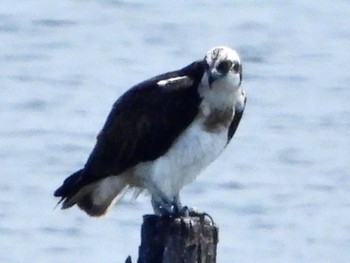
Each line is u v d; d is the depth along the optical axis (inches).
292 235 847.7
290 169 968.9
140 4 1582.2
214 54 476.4
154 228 424.5
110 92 1210.0
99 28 1496.1
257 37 1455.5
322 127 1091.9
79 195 491.5
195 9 1582.2
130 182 491.8
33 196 924.6
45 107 1149.7
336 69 1301.7
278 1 1599.4
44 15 1519.4
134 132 484.7
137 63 1343.5
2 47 1389.0
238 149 1011.3
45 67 1310.3
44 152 1010.1
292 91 1223.5
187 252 421.7
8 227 860.0
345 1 1605.6
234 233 850.8
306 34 1466.5
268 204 895.1
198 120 480.4
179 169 484.4
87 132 1057.5
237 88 478.0
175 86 481.7
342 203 906.7
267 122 1098.1
